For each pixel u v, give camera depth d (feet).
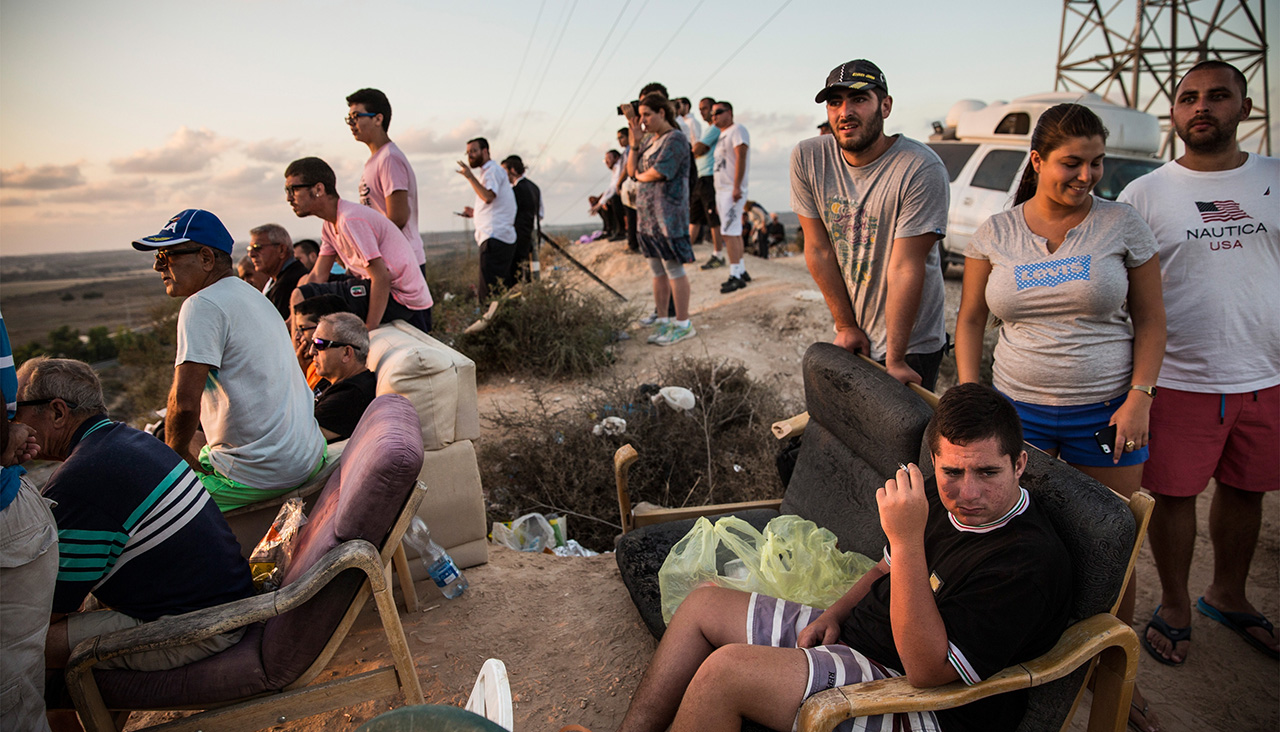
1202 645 9.44
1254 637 9.32
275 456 9.33
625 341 23.07
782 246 47.32
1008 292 7.96
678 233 21.11
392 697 8.39
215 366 8.88
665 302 23.00
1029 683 5.33
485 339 21.49
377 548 7.04
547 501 14.76
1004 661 5.26
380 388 10.48
